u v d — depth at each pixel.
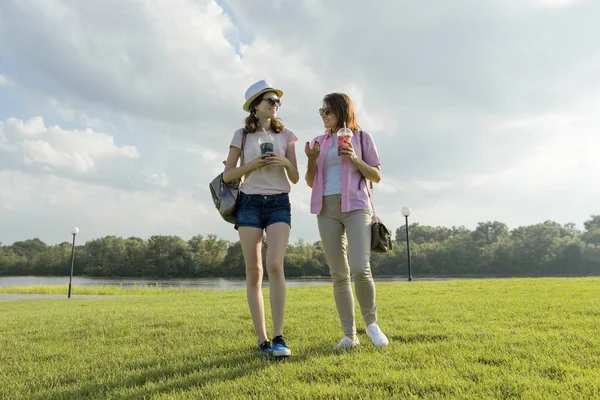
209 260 94.69
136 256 98.56
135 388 2.64
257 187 3.54
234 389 2.52
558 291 8.80
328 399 2.31
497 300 7.20
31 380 3.01
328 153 3.81
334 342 3.87
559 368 2.73
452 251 88.44
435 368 2.83
